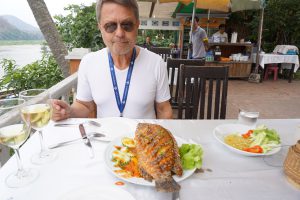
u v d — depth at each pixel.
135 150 1.06
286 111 4.73
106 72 1.69
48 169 0.94
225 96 2.18
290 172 0.89
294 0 8.54
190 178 0.92
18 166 0.94
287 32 9.12
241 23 9.87
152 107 1.82
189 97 2.28
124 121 1.43
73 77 2.78
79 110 1.71
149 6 7.39
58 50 3.71
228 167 1.01
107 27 1.47
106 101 1.71
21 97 1.20
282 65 7.89
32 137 1.22
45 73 4.18
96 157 1.04
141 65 1.70
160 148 0.88
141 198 0.81
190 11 8.57
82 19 5.53
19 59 4.07
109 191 0.79
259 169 1.01
